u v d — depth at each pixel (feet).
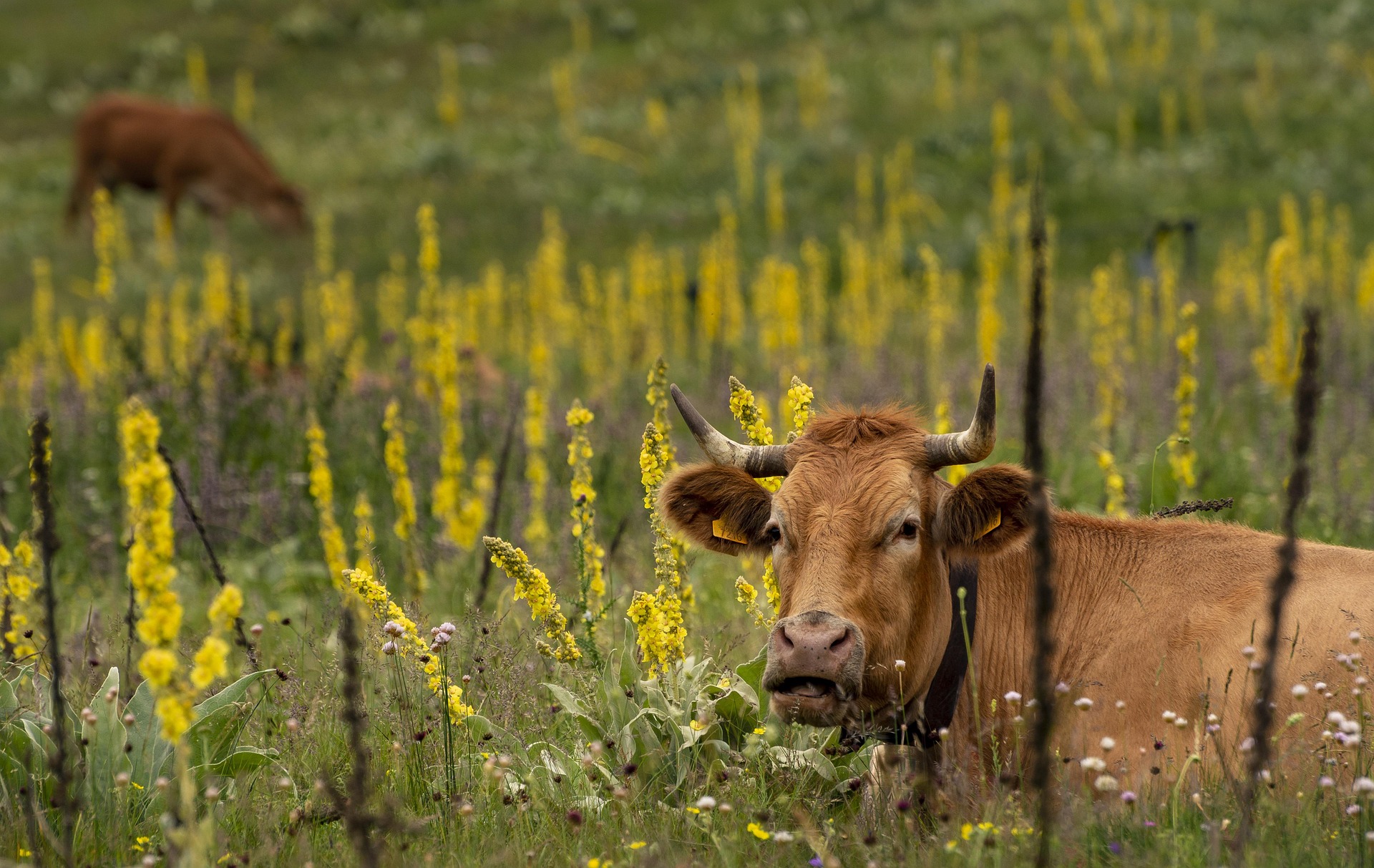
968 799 33.99
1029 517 36.24
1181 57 258.37
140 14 370.73
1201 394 85.76
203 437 72.49
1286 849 28.89
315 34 345.51
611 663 38.17
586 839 31.83
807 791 35.60
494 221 205.05
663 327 129.18
